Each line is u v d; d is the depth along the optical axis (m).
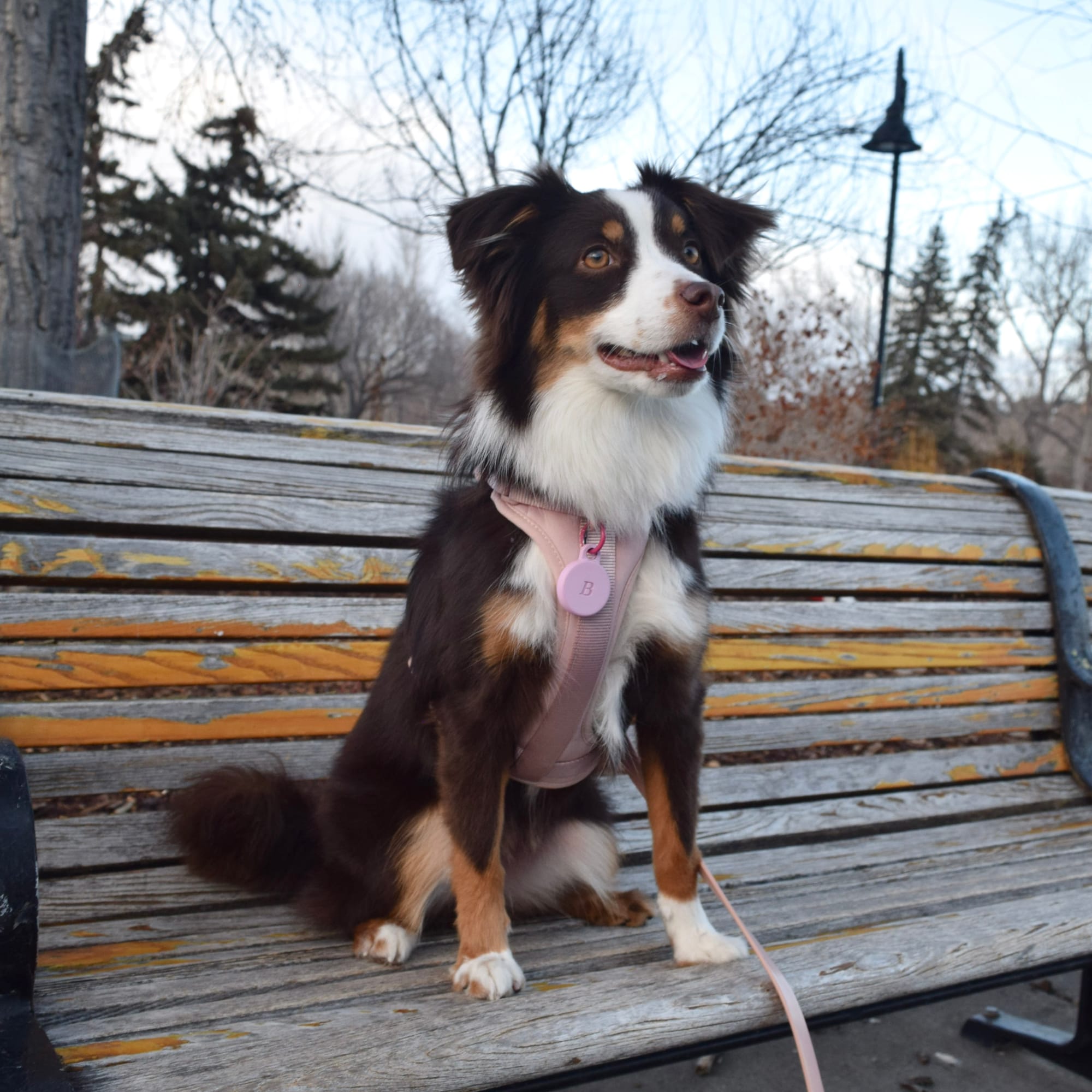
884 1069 2.65
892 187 10.04
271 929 2.13
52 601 2.24
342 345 23.59
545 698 1.99
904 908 2.14
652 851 2.05
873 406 10.50
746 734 2.85
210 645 2.38
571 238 2.17
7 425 2.27
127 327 19.00
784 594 3.08
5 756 1.50
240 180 19.95
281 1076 1.32
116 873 2.23
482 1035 1.45
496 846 1.92
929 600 3.28
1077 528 3.54
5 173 4.70
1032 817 3.06
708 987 1.67
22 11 4.64
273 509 2.49
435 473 2.69
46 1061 1.24
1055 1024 2.94
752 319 8.96
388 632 2.58
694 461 2.22
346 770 2.22
